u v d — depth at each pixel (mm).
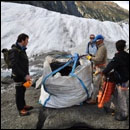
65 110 4598
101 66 4746
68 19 18562
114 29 19656
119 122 4254
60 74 4891
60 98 4668
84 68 4695
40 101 5031
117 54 4086
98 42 4770
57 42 15688
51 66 5301
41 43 15289
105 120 4312
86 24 18328
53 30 16594
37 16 17641
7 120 4496
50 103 4711
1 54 13195
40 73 8602
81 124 4258
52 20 17516
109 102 4988
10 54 4090
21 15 17328
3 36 15109
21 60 4199
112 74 4215
